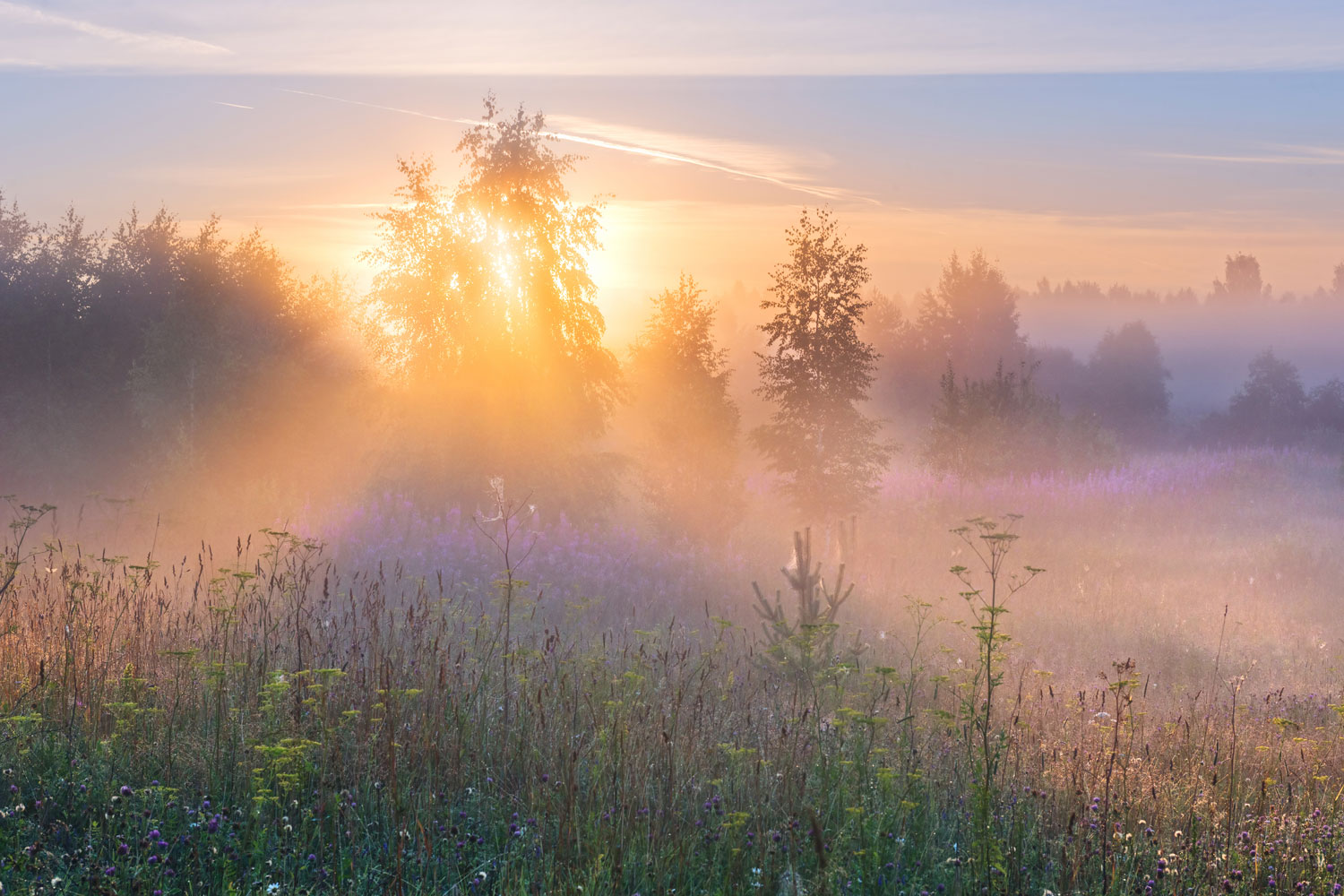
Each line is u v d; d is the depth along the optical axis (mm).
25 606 9094
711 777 5789
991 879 4703
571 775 5121
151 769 5629
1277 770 6902
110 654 7520
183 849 4805
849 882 4578
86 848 4594
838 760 5598
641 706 6613
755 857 4746
